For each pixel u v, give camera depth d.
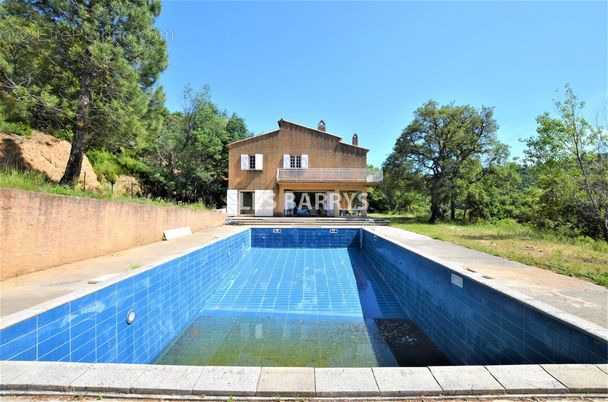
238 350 5.19
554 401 1.96
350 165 22.36
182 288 6.17
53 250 5.90
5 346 2.66
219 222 16.72
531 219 14.58
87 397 1.97
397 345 5.43
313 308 7.14
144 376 2.12
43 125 11.65
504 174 23.06
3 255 4.90
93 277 5.11
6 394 2.00
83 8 10.00
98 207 7.14
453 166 22.41
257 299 7.71
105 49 9.89
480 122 22.38
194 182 26.30
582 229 11.70
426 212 37.47
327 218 19.88
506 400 1.98
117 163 22.09
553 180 11.69
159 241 9.89
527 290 4.27
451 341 4.93
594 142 10.48
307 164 22.22
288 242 14.41
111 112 10.77
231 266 10.51
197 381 2.07
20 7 9.91
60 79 11.08
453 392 2.01
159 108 13.16
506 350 3.59
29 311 3.00
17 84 9.88
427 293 6.00
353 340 5.59
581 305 3.64
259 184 22.33
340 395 1.98
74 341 3.41
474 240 9.99
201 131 26.56
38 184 6.71
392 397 1.99
